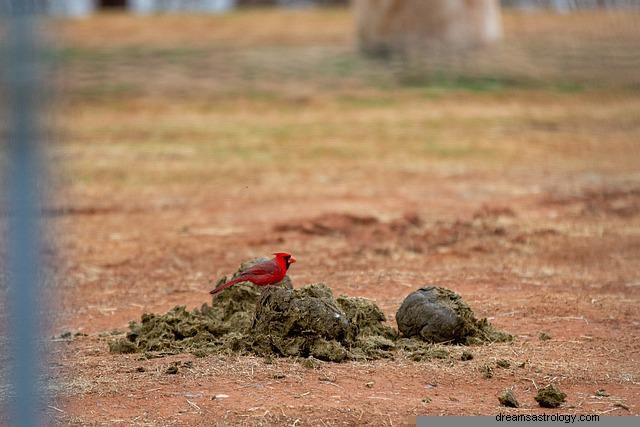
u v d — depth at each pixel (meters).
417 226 16.20
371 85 29.27
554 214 17.02
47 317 9.62
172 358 8.70
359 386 7.85
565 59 29.27
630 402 7.69
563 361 8.84
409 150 23.11
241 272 9.73
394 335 9.31
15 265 3.94
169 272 13.41
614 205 17.72
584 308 11.05
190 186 19.59
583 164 21.42
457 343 9.30
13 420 4.45
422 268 13.36
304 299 8.74
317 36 34.81
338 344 8.62
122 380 7.97
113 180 19.80
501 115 26.34
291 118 26.28
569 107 26.53
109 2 44.16
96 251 14.46
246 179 20.34
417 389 7.83
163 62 30.86
